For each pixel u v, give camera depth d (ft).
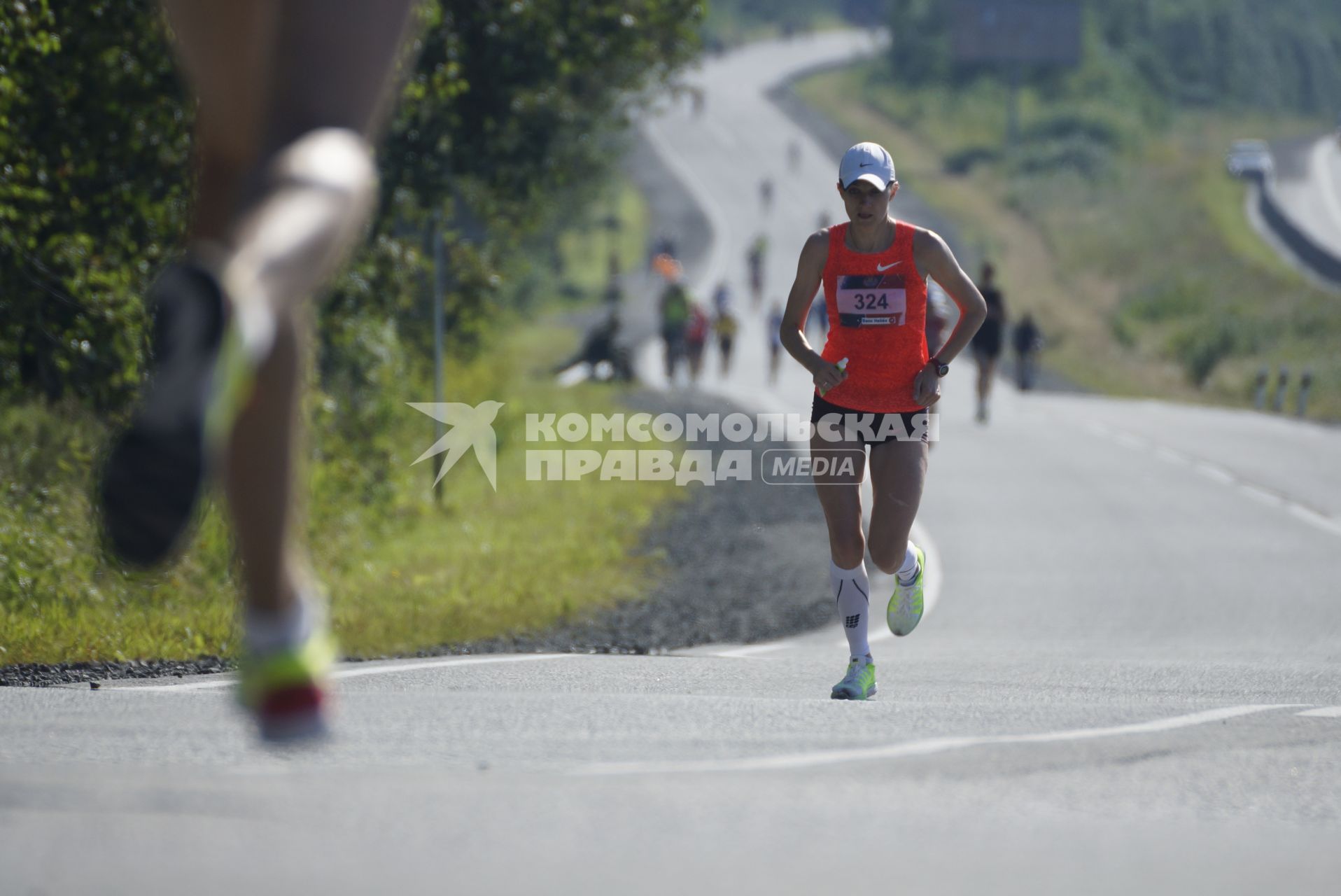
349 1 21.54
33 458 153.38
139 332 143.23
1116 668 104.32
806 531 204.85
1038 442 322.55
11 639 103.45
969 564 186.39
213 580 139.13
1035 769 48.39
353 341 202.39
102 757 45.62
